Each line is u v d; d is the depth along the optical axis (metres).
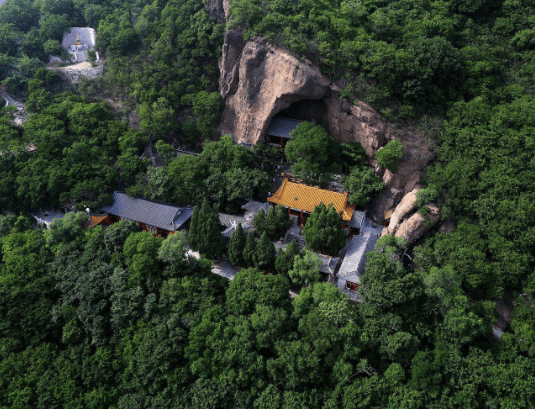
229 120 69.94
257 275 47.03
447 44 57.09
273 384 42.47
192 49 73.19
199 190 60.84
